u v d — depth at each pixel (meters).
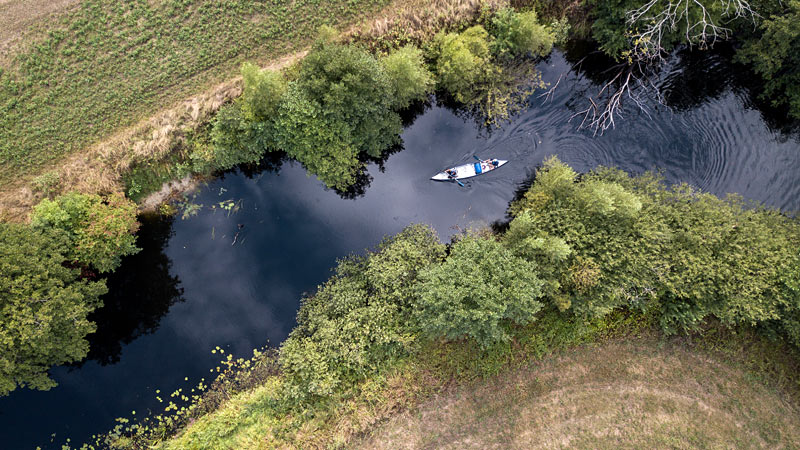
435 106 36.31
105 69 34.28
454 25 34.12
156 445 29.14
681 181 34.22
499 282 25.94
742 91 34.84
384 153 35.91
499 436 29.69
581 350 31.05
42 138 33.25
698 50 35.16
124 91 34.22
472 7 34.00
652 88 35.66
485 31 33.34
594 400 30.28
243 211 34.41
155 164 32.59
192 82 34.53
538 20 34.84
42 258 26.12
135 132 33.06
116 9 34.53
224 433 29.05
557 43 35.88
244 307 32.78
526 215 27.44
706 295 27.53
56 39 33.94
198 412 30.16
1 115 33.12
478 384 30.48
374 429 29.67
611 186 28.36
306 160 31.80
